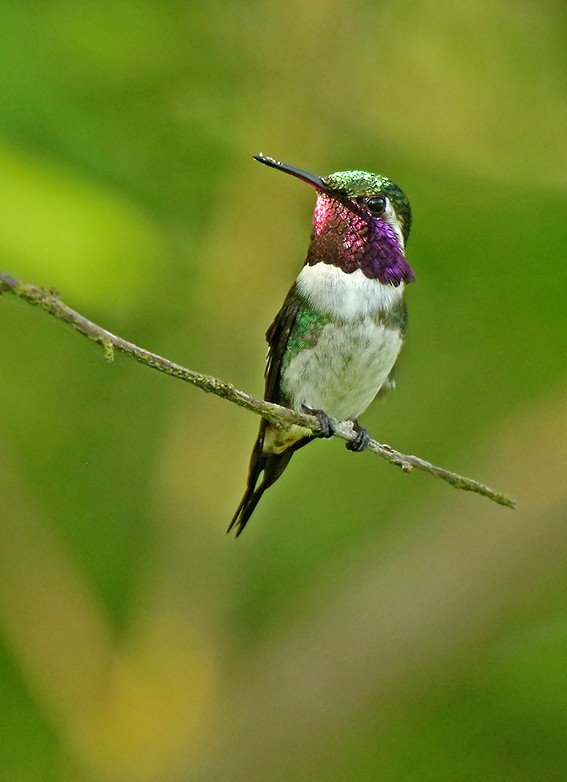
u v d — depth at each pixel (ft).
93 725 32.32
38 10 29.07
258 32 33.04
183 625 33.47
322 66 33.45
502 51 34.01
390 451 24.50
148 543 34.40
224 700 32.73
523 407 35.01
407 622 33.83
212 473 34.14
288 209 33.17
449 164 33.22
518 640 34.09
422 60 34.01
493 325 33.27
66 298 22.43
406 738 33.01
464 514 35.09
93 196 22.29
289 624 33.96
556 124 33.47
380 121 33.73
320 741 32.65
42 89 28.07
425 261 32.55
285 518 35.22
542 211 32.01
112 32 29.76
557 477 34.73
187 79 31.68
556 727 32.27
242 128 32.60
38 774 31.48
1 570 33.63
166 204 31.04
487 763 32.50
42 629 33.35
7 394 34.81
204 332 32.94
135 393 34.94
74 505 34.83
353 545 35.14
